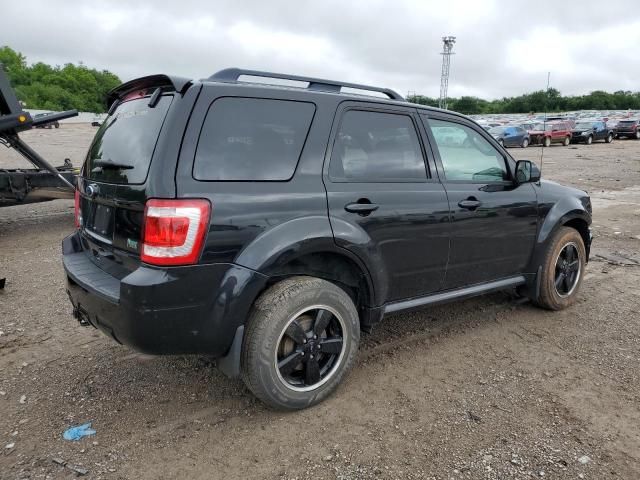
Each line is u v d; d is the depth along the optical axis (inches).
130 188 106.3
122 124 122.8
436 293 148.1
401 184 134.6
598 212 398.9
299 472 100.0
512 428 113.3
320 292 117.3
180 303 101.5
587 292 205.5
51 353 149.5
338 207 120.2
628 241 297.4
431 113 147.0
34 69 3873.0
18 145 272.2
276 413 119.7
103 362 144.2
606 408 121.1
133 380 134.4
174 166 101.6
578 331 166.2
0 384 131.9
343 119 126.7
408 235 133.8
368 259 125.2
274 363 112.8
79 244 139.8
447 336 162.4
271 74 122.6
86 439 109.8
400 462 102.6
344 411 120.5
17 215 355.9
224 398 126.2
